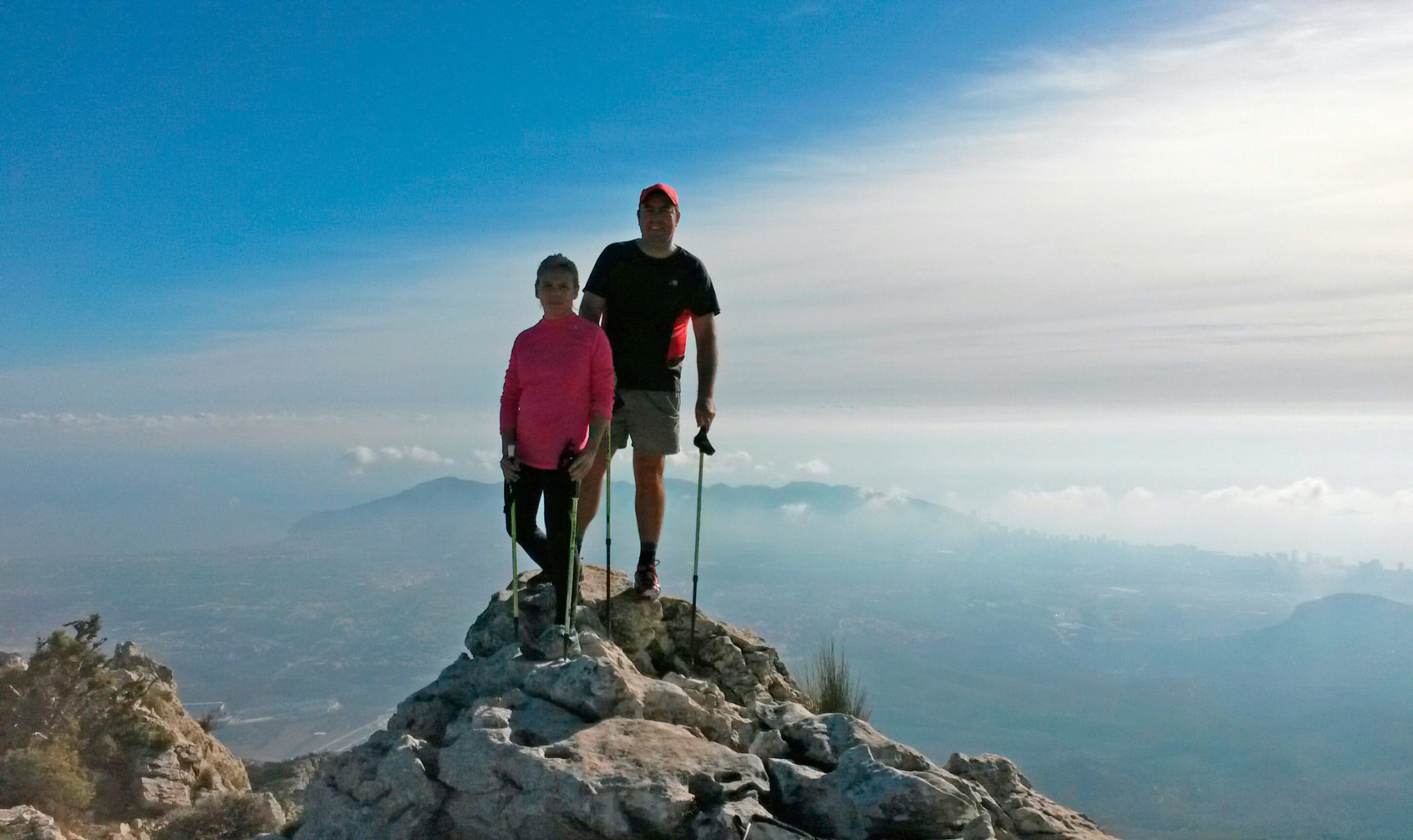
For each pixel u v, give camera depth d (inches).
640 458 300.0
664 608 313.1
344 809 202.2
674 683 254.7
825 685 312.7
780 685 308.2
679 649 303.7
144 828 634.2
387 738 228.7
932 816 177.5
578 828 177.3
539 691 223.9
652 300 290.7
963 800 180.2
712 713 226.5
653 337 292.8
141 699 799.1
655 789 177.3
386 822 193.3
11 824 511.8
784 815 185.6
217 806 669.3
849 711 302.5
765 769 194.5
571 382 253.3
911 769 200.4
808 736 211.5
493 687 243.4
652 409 294.7
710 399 291.1
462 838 189.5
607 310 297.7
